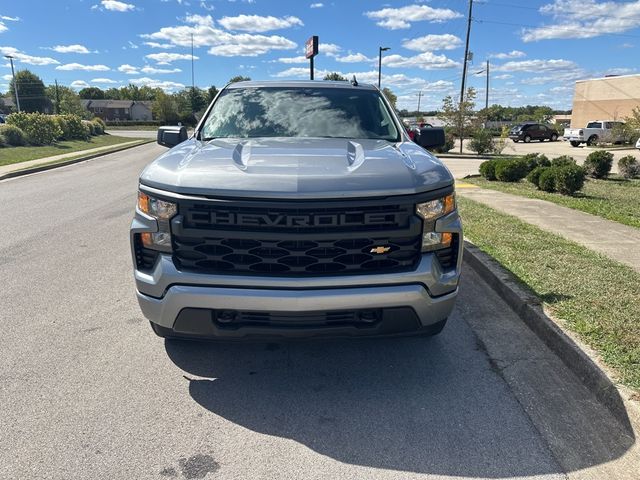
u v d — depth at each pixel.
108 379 3.25
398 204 2.75
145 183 2.94
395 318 2.86
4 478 2.34
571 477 2.39
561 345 3.50
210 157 3.09
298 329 2.81
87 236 7.18
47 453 2.53
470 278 5.18
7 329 4.01
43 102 105.94
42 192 11.87
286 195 2.65
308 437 2.69
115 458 2.50
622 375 2.99
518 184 13.30
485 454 2.55
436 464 2.48
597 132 35.84
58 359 3.52
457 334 3.91
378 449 2.59
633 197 10.86
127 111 120.81
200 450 2.57
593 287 4.47
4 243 6.76
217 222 2.73
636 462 2.48
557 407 2.95
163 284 2.84
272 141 3.69
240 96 4.53
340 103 4.42
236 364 3.47
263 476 2.39
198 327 2.87
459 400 3.03
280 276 2.74
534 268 5.04
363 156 3.13
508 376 3.30
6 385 3.17
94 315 4.30
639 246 6.08
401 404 3.00
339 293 2.74
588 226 7.23
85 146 30.56
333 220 2.70
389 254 2.80
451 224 2.95
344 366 3.46
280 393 3.12
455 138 30.98
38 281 5.19
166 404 2.98
